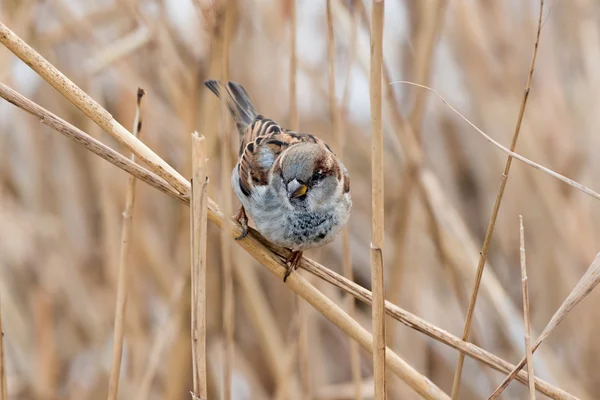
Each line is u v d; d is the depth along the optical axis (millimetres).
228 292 5922
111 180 8852
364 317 9969
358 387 6730
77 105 5043
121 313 5992
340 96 10023
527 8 9930
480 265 5074
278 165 6039
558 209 9188
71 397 8773
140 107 5785
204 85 6727
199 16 6566
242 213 6500
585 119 9633
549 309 9375
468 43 9688
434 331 5340
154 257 8734
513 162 9711
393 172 9906
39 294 8742
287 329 9492
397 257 7934
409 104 8828
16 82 8852
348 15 8094
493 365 5211
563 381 8555
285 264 5836
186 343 7426
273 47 9133
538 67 9867
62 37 8500
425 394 5387
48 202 9375
